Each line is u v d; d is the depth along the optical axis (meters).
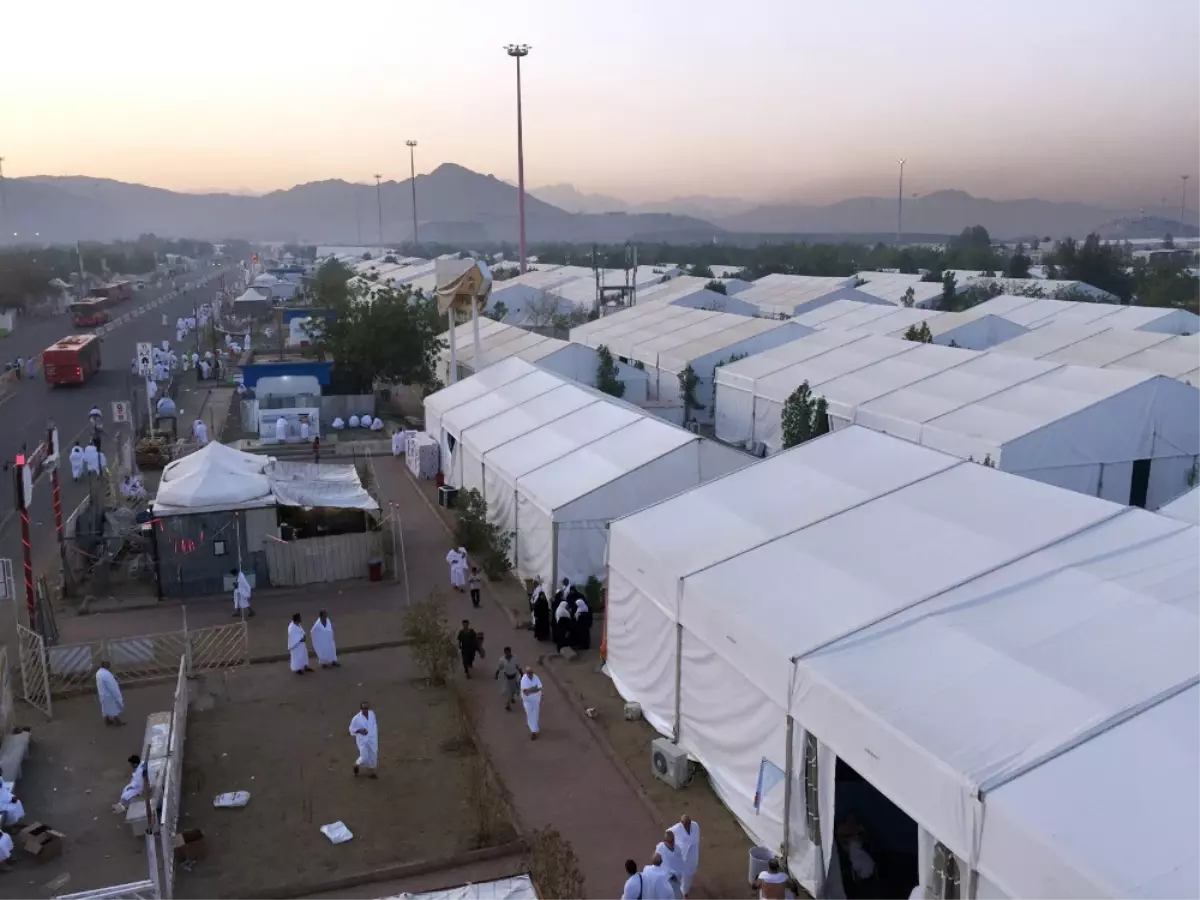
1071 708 10.65
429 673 20.48
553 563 23.42
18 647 21.17
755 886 13.16
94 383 58.50
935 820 10.48
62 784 16.16
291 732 18.06
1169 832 8.73
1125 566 13.20
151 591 25.28
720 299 70.31
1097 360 40.38
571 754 17.25
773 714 14.05
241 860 14.01
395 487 36.28
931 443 30.41
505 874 13.66
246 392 49.44
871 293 91.56
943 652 12.47
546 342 50.00
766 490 19.69
